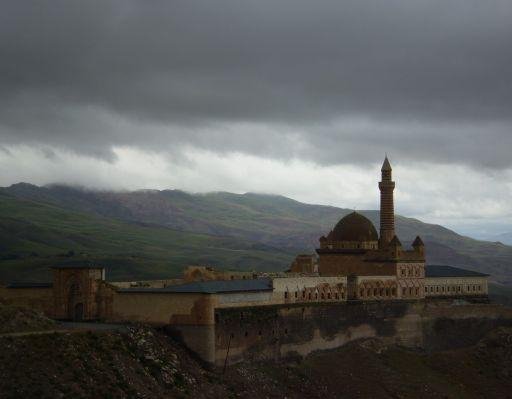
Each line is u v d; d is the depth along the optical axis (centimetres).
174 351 17775
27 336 15112
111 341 16425
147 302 18875
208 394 16825
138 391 15188
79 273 19712
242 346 19488
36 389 13725
